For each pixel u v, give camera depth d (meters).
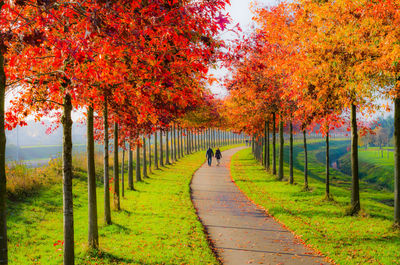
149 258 9.40
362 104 13.22
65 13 5.22
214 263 9.05
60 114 12.05
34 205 16.17
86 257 9.47
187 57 6.56
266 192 21.70
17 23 5.37
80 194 20.38
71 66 6.03
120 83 7.24
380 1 9.47
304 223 13.62
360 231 12.24
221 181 27.92
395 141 12.70
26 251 10.48
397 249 10.02
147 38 6.06
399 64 9.55
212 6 6.56
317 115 15.15
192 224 13.48
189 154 58.59
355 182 15.19
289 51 15.22
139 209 16.75
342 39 10.40
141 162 40.16
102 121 17.81
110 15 5.14
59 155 24.81
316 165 64.94
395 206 12.59
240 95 24.97
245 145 105.50
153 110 8.39
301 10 14.32
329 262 9.33
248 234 12.41
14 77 6.22
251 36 17.25
